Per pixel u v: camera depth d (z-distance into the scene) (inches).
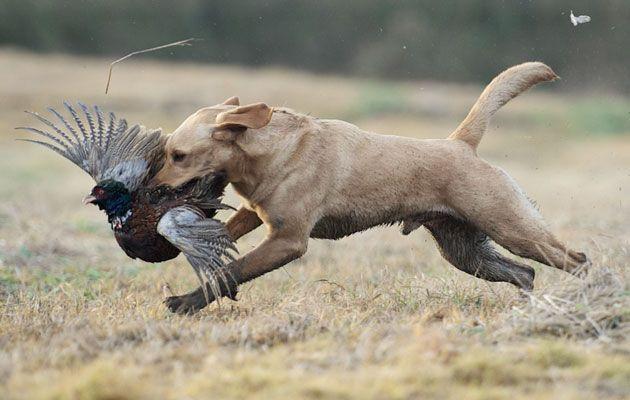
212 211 1011.9
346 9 5713.6
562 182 2642.7
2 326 942.4
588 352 795.4
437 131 3757.4
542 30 5428.2
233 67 5374.0
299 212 1021.2
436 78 5487.2
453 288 1096.8
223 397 696.4
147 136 1001.5
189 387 710.5
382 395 695.1
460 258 1133.7
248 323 902.4
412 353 781.9
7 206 1971.0
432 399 697.0
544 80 1111.6
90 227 1822.1
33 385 725.9
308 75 5152.6
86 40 5565.9
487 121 1093.8
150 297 1149.7
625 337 837.2
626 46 5201.8
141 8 5585.6
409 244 1685.5
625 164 3056.1
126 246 975.6
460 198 1056.2
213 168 999.0
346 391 698.8
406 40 5541.3
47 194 2369.6
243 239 1759.4
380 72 5482.3
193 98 3966.5
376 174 1048.2
